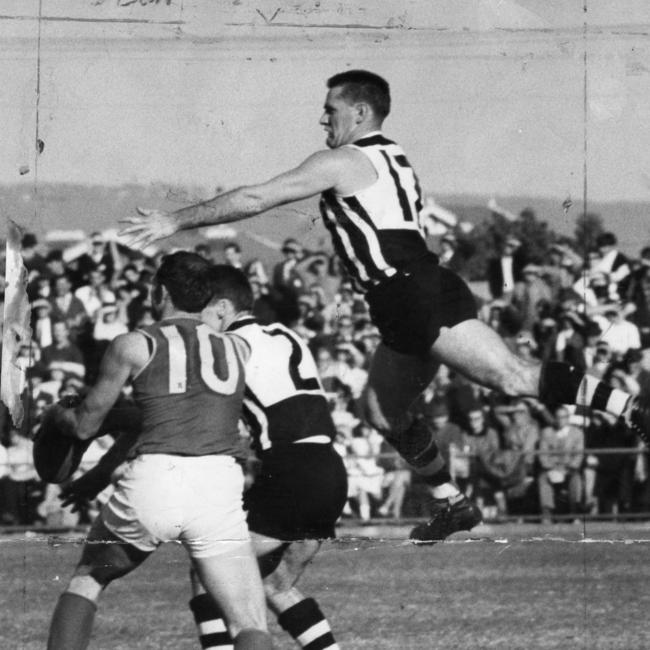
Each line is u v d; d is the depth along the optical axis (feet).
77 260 42.16
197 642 22.00
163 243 44.88
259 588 16.98
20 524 36.68
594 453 39.11
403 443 22.86
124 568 17.29
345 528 38.32
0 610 24.58
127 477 17.06
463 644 21.58
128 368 17.12
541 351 44.88
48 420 18.63
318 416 19.65
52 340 41.75
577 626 23.04
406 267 19.98
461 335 20.03
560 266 45.65
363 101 20.56
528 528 38.37
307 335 45.09
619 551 33.73
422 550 34.73
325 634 19.40
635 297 44.86
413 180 20.33
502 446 39.63
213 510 16.84
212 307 19.95
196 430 16.97
